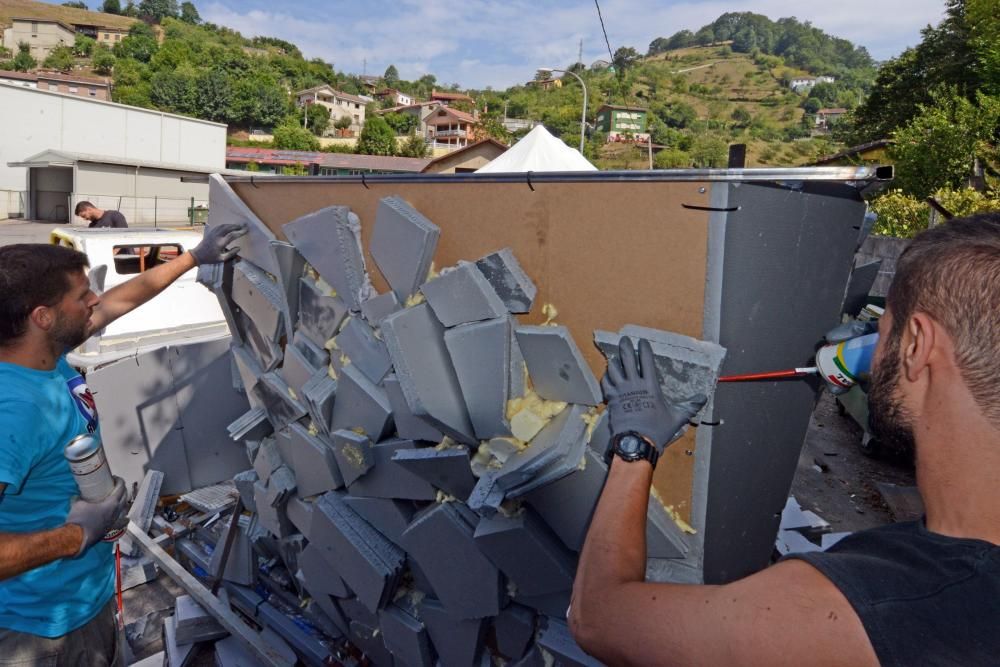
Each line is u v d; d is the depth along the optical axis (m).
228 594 3.16
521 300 1.63
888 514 4.56
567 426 1.58
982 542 0.71
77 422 1.94
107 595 2.07
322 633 2.77
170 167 25.92
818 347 1.60
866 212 1.68
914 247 0.83
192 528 3.71
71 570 1.92
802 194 1.41
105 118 29.59
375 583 2.17
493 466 1.74
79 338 1.94
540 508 1.68
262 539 2.93
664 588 0.82
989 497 0.72
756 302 1.38
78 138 28.97
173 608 3.37
